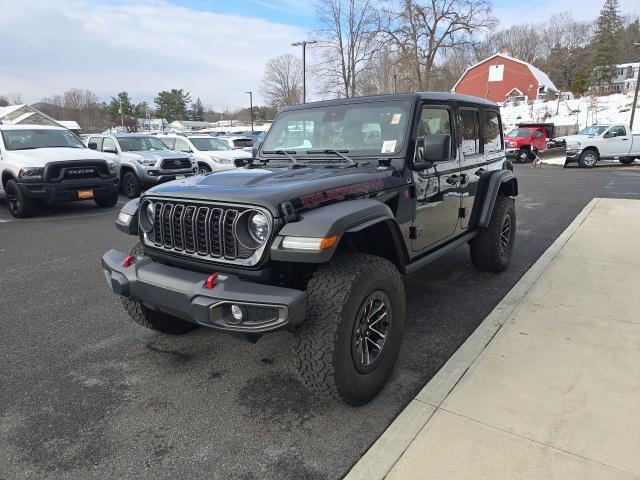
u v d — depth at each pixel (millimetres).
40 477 2357
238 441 2602
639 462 2285
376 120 3668
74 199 9641
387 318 2947
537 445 2426
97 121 80750
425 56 44469
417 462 2346
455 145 4223
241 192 2695
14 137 10008
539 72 62406
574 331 3721
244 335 2562
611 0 74812
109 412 2889
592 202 10102
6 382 3240
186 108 101812
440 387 2984
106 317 4344
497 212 5098
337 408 2879
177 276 2738
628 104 43812
